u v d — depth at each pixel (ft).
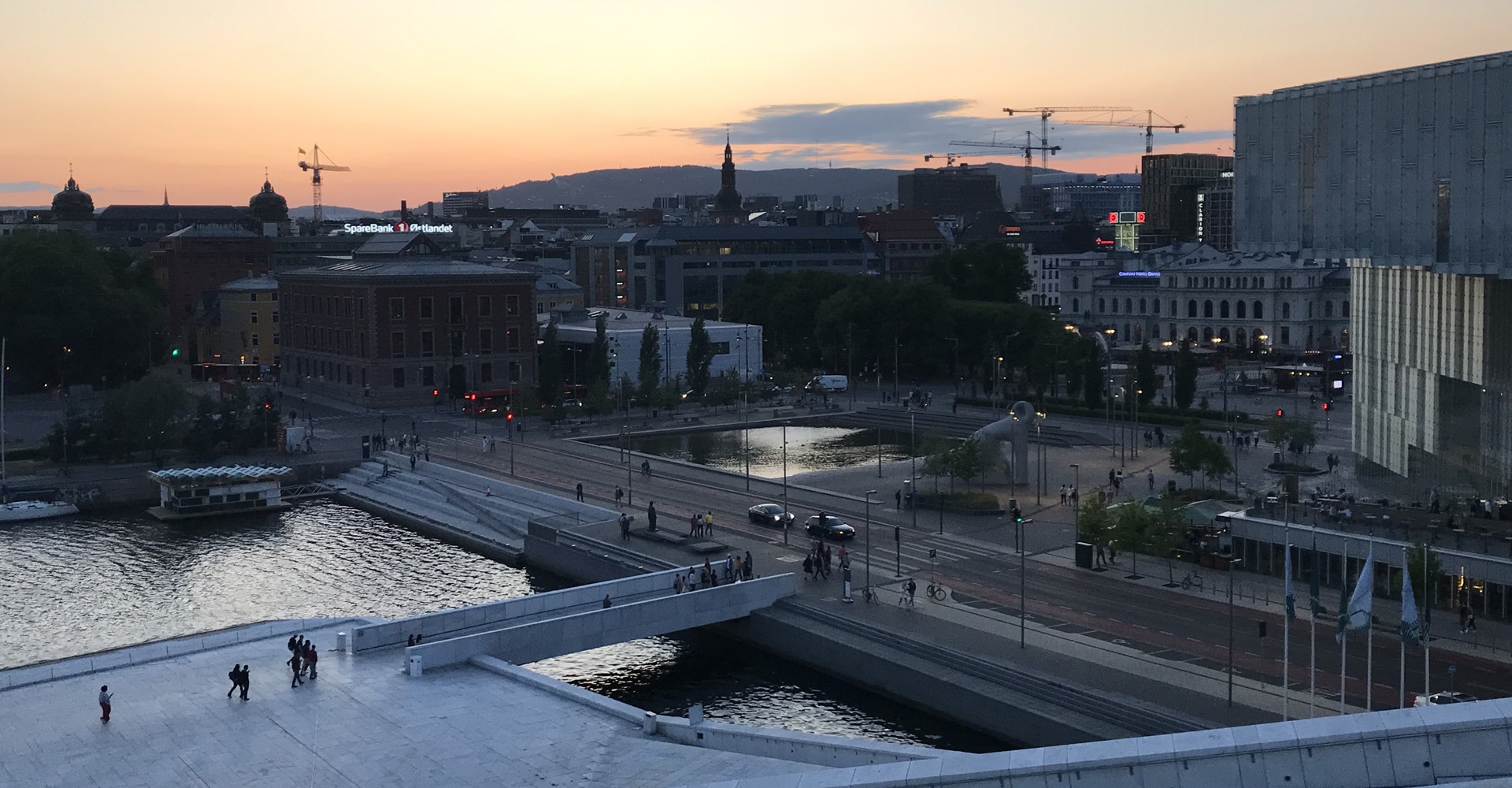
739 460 539.29
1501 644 267.18
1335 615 290.15
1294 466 475.31
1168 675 253.24
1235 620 289.74
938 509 417.28
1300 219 341.62
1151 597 311.27
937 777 139.54
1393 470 426.92
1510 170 291.99
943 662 270.67
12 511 464.24
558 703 243.40
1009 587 323.78
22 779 208.33
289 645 260.62
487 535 431.02
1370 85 321.11
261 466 528.22
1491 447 350.64
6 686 253.85
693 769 204.64
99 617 341.82
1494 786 106.83
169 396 539.70
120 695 249.14
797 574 341.21
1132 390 584.40
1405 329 413.39
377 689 251.80
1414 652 263.08
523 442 577.84
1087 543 341.82
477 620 289.33
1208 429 575.38
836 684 288.30
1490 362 348.18
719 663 306.76
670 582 317.42
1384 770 124.36
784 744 212.02
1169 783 130.93
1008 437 448.24
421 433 604.49
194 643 280.31
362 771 210.38
